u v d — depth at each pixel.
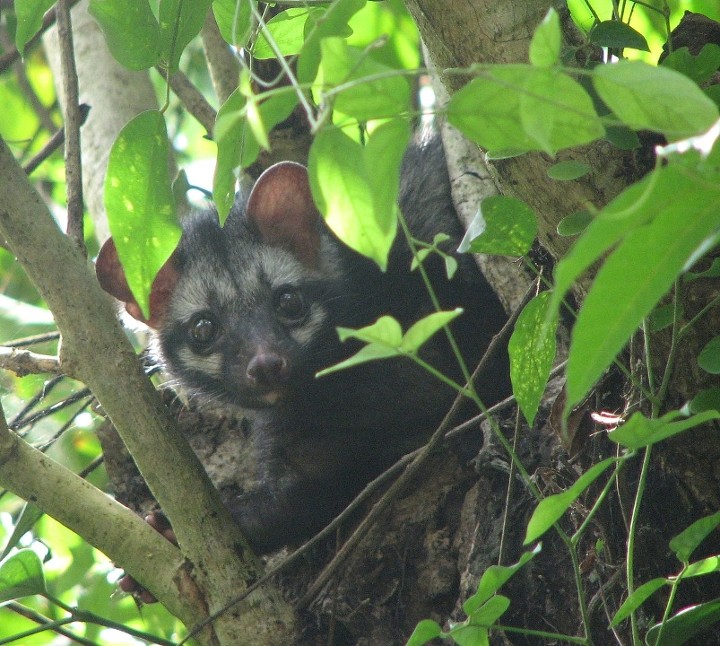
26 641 11.45
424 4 5.38
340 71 4.00
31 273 7.10
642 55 10.23
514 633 6.99
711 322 5.69
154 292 10.99
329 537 9.09
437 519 8.30
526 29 5.29
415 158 11.25
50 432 11.77
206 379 10.70
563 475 6.86
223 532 7.29
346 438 10.63
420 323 4.29
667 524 6.16
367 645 8.00
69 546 12.70
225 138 5.48
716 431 5.85
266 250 10.80
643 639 6.12
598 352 3.36
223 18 6.93
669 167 3.19
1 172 7.06
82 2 11.91
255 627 7.21
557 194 5.78
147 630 11.41
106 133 11.20
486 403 9.86
